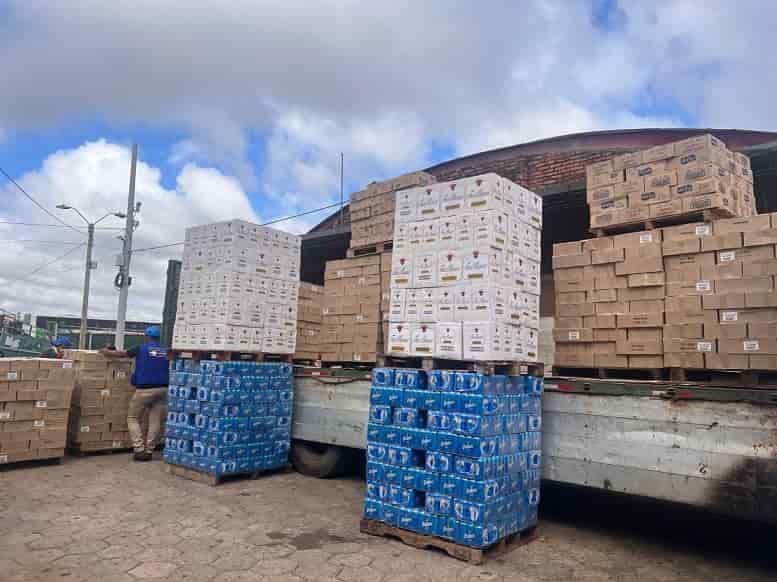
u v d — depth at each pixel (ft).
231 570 14.71
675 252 17.49
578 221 27.20
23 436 25.80
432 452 16.84
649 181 18.88
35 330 120.47
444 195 17.99
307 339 31.32
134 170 68.64
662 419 16.31
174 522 18.56
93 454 29.89
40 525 17.81
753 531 19.19
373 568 15.14
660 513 21.26
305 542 17.06
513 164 42.04
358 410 24.76
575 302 19.67
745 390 14.96
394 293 18.81
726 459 15.08
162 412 29.22
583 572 15.37
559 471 18.28
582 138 39.70
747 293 15.98
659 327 17.63
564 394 18.45
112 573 14.26
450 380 16.70
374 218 27.40
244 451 24.89
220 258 25.89
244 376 25.16
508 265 17.48
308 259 41.04
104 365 30.01
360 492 23.65
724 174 18.07
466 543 15.78
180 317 27.27
